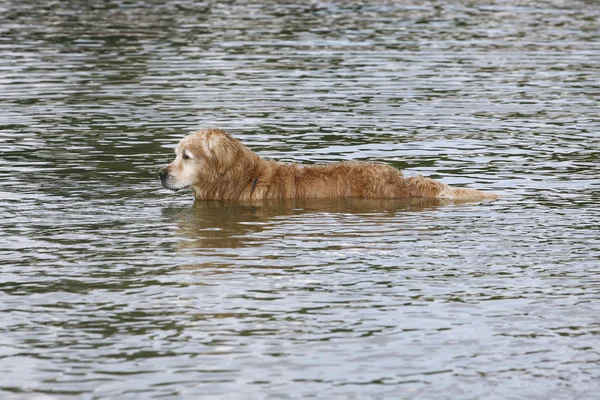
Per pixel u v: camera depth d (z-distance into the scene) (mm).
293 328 9617
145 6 37594
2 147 17844
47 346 9203
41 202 14336
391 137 18703
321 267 11375
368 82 24094
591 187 15281
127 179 15844
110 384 8492
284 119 20156
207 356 9023
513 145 18172
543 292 10602
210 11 36406
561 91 23266
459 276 11102
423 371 8781
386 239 12555
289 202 14812
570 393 8406
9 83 23578
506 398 8328
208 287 10688
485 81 24391
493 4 39438
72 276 11047
